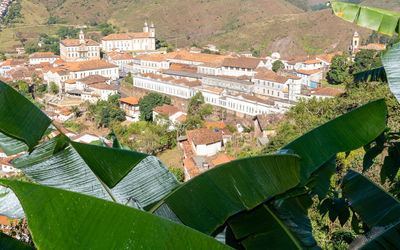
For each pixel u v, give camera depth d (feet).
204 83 309.01
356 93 109.60
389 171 24.12
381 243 19.24
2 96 13.97
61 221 10.76
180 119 246.06
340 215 25.04
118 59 446.60
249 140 189.37
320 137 21.04
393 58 18.21
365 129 21.08
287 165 18.34
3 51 603.67
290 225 18.97
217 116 258.98
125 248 11.32
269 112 222.48
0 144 16.42
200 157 166.61
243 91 276.62
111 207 11.59
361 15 19.16
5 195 14.40
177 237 12.15
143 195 17.80
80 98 353.31
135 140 203.31
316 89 251.39
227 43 596.70
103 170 17.16
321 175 22.17
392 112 83.51
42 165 16.93
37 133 15.03
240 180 17.42
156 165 18.20
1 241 13.23
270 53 536.01
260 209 17.90
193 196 16.89
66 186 17.07
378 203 21.67
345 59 290.35
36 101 327.26
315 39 527.40
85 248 10.86
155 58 388.37
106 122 273.33
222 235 18.45
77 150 17.11
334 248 45.37
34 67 429.79
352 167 66.49
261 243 17.48
